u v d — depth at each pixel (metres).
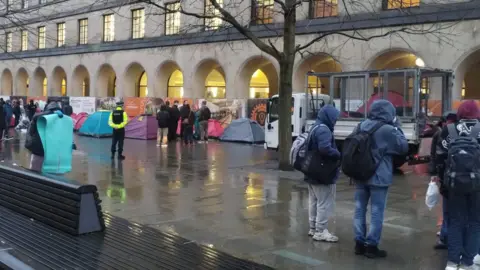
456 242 5.07
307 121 16.42
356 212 5.78
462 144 4.90
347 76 14.79
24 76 42.88
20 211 6.63
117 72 32.84
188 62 28.27
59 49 37.31
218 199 9.14
